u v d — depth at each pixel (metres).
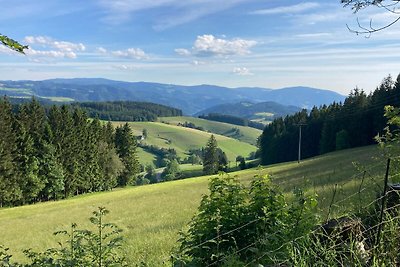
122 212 30.59
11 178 66.00
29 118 73.00
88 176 84.62
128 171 101.88
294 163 69.06
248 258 4.62
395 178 4.90
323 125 92.81
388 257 3.19
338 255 3.40
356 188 8.24
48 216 39.28
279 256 4.04
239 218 5.17
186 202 31.55
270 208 5.12
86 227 22.91
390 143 5.51
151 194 48.50
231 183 5.73
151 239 12.85
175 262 4.99
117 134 101.88
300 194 4.71
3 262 4.55
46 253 4.88
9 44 3.40
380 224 3.23
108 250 4.72
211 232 5.16
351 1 5.89
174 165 138.88
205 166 119.12
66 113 78.75
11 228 33.19
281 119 113.12
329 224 4.06
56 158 74.19
